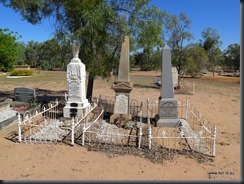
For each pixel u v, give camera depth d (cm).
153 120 1227
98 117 1105
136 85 3172
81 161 740
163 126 1112
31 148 818
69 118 1173
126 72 1170
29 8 1426
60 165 709
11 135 934
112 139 916
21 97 1513
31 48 8481
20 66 8269
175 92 2541
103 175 662
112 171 687
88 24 1269
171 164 742
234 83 4022
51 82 3475
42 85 3066
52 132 962
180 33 3138
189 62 3434
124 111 1170
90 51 1388
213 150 805
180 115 1391
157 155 795
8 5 1420
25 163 714
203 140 938
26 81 3600
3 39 1811
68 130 993
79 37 1309
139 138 845
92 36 1313
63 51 1462
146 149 838
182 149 850
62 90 2586
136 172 686
